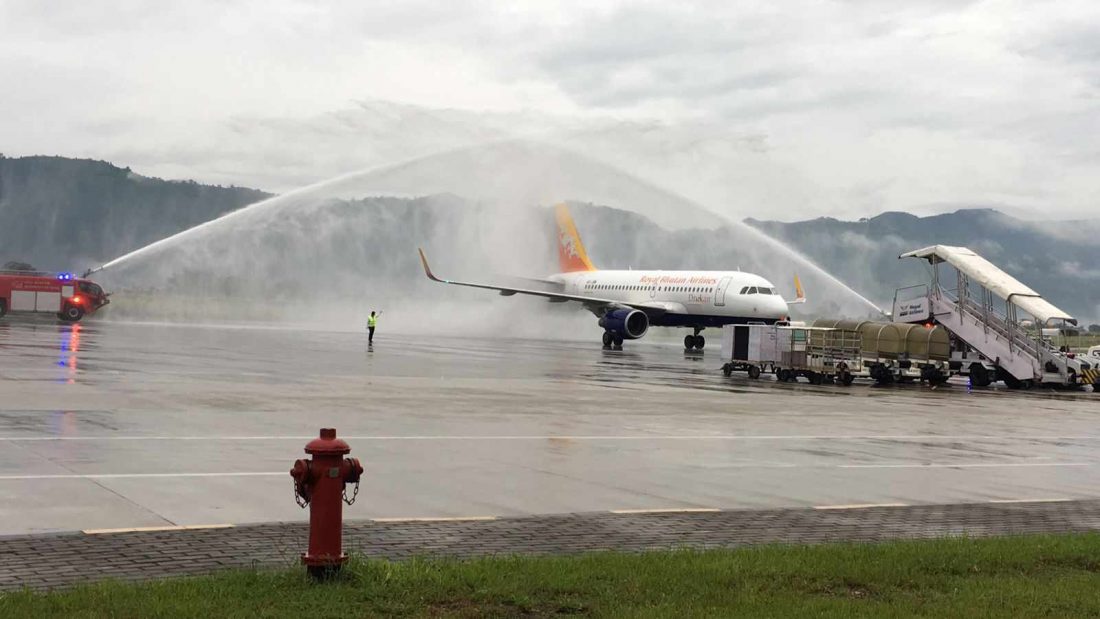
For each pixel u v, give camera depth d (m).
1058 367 49.19
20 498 14.05
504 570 10.59
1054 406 38.94
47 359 40.50
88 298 85.69
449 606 9.41
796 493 17.12
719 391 38.53
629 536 13.13
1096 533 14.51
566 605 9.54
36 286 84.06
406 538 12.52
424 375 40.38
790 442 24.03
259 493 15.05
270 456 18.64
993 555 12.27
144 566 10.66
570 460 19.72
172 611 8.67
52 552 11.11
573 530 13.35
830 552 12.12
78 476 15.90
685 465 19.73
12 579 9.96
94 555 11.04
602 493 16.33
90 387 30.09
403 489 16.06
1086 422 32.44
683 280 74.00
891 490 17.88
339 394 31.20
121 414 24.05
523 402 30.94
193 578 10.00
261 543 11.84
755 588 10.32
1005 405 38.47
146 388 30.50
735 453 21.72
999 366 51.00
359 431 22.83
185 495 14.74
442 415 26.64
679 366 53.50
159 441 20.02
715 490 17.06
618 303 73.38
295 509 14.00
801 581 10.73
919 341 49.84
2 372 33.94
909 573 11.28
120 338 60.50
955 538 13.48
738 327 48.59
